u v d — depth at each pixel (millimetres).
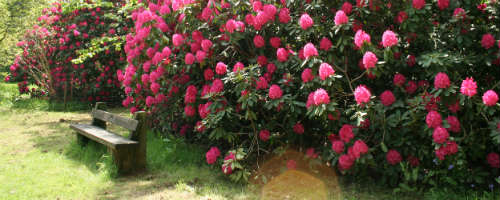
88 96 9844
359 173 3750
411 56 3512
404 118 3145
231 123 3969
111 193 3596
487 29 3385
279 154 3951
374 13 3422
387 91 3314
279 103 3527
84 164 4523
